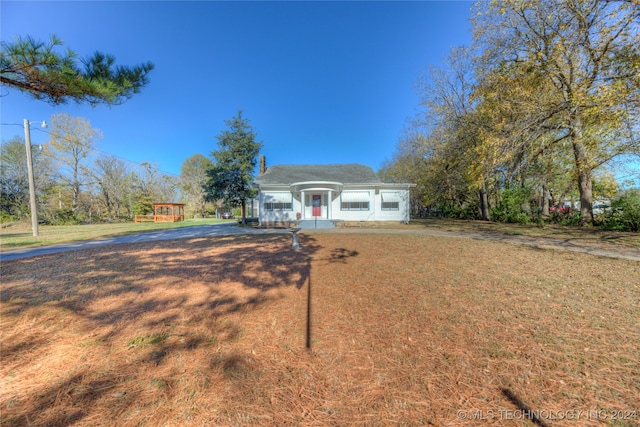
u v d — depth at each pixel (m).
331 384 2.24
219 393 2.15
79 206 31.89
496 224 18.39
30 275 5.66
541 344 2.78
